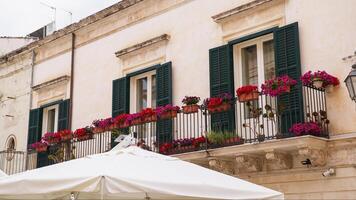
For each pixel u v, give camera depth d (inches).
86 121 575.2
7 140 689.0
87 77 589.6
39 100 649.0
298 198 367.6
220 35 449.7
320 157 350.3
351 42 357.7
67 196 297.1
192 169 266.8
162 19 512.4
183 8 492.1
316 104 362.6
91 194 302.7
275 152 358.6
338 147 350.3
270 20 411.2
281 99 377.4
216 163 392.5
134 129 489.4
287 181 375.9
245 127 396.2
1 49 769.6
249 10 426.0
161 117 448.5
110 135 516.1
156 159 270.2
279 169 381.1
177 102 473.7
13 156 661.3
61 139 551.2
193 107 428.1
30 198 271.7
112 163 251.6
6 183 251.3
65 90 614.2
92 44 593.9
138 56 527.2
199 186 237.1
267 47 422.9
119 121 482.6
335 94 358.9
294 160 373.4
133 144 320.8
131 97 531.8
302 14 390.6
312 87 359.6
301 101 365.1
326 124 356.5
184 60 478.0
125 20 555.8
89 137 521.3
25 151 647.1
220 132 400.8
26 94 674.2
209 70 445.4
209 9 466.9
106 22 578.6
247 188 249.9
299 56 382.3
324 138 348.2
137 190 226.5
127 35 549.6
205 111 418.3
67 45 628.4
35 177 244.8
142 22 534.9
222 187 242.5
